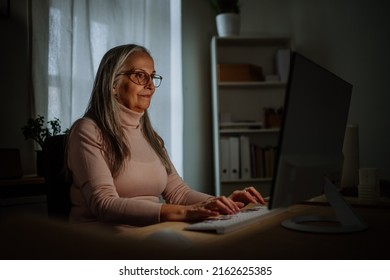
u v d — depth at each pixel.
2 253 0.39
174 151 3.12
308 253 0.59
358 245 0.64
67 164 1.16
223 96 3.27
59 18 2.25
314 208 1.07
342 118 0.91
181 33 3.19
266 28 3.36
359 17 3.22
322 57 3.29
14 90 2.11
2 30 2.07
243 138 2.92
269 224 0.84
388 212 1.00
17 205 1.72
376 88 3.16
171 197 1.35
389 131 3.11
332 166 0.85
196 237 0.71
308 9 3.33
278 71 3.08
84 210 1.11
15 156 1.85
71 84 2.27
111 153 1.17
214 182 3.21
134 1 2.70
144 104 1.37
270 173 2.93
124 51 1.35
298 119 0.67
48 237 0.43
